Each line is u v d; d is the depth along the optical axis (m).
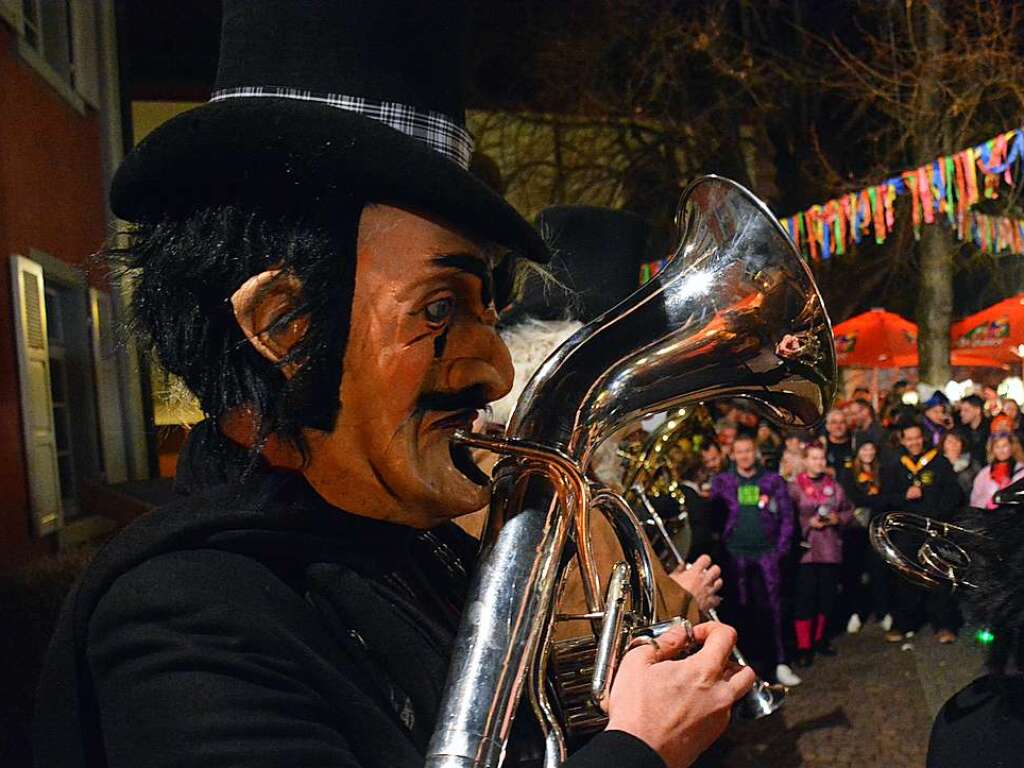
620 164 12.59
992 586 1.19
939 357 10.61
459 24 0.94
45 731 0.86
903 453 5.92
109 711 0.80
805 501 5.44
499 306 1.10
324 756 0.78
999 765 1.09
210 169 0.87
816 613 5.46
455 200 0.87
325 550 0.92
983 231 7.91
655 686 0.88
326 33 0.88
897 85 10.42
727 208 1.28
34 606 2.40
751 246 1.27
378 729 0.84
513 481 1.03
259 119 0.83
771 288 1.27
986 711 1.14
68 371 5.88
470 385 0.93
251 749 0.75
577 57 11.77
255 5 0.90
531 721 1.06
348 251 0.86
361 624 0.90
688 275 1.29
